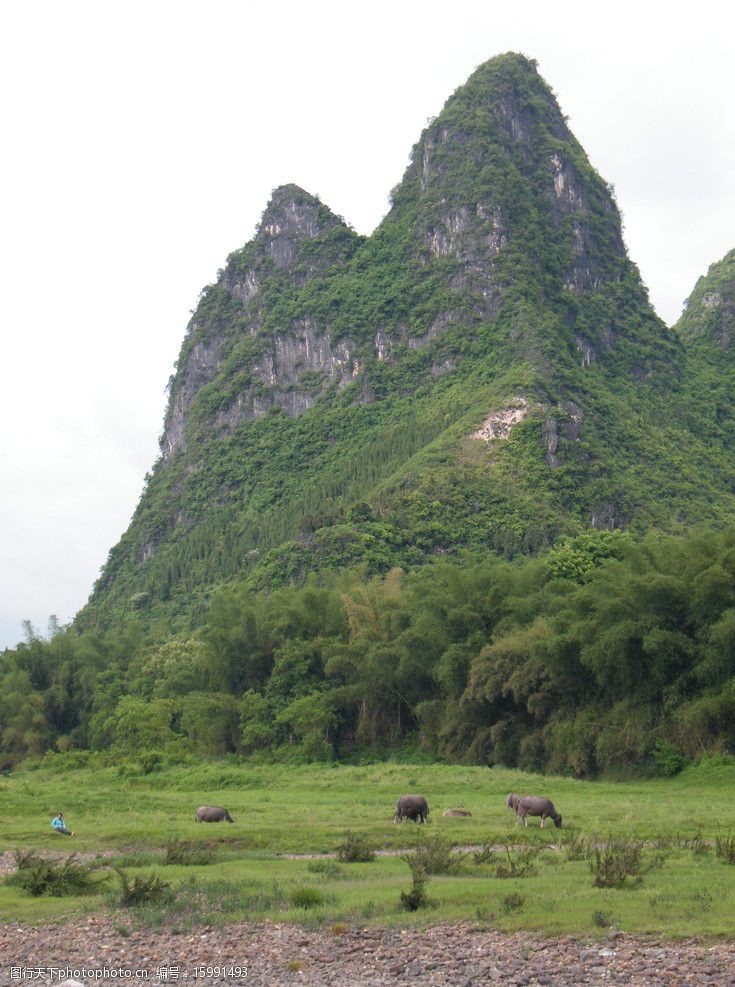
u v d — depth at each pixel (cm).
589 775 6181
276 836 3838
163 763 8031
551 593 7694
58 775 8619
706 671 5728
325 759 7862
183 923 2272
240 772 7156
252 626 9219
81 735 10694
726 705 5538
